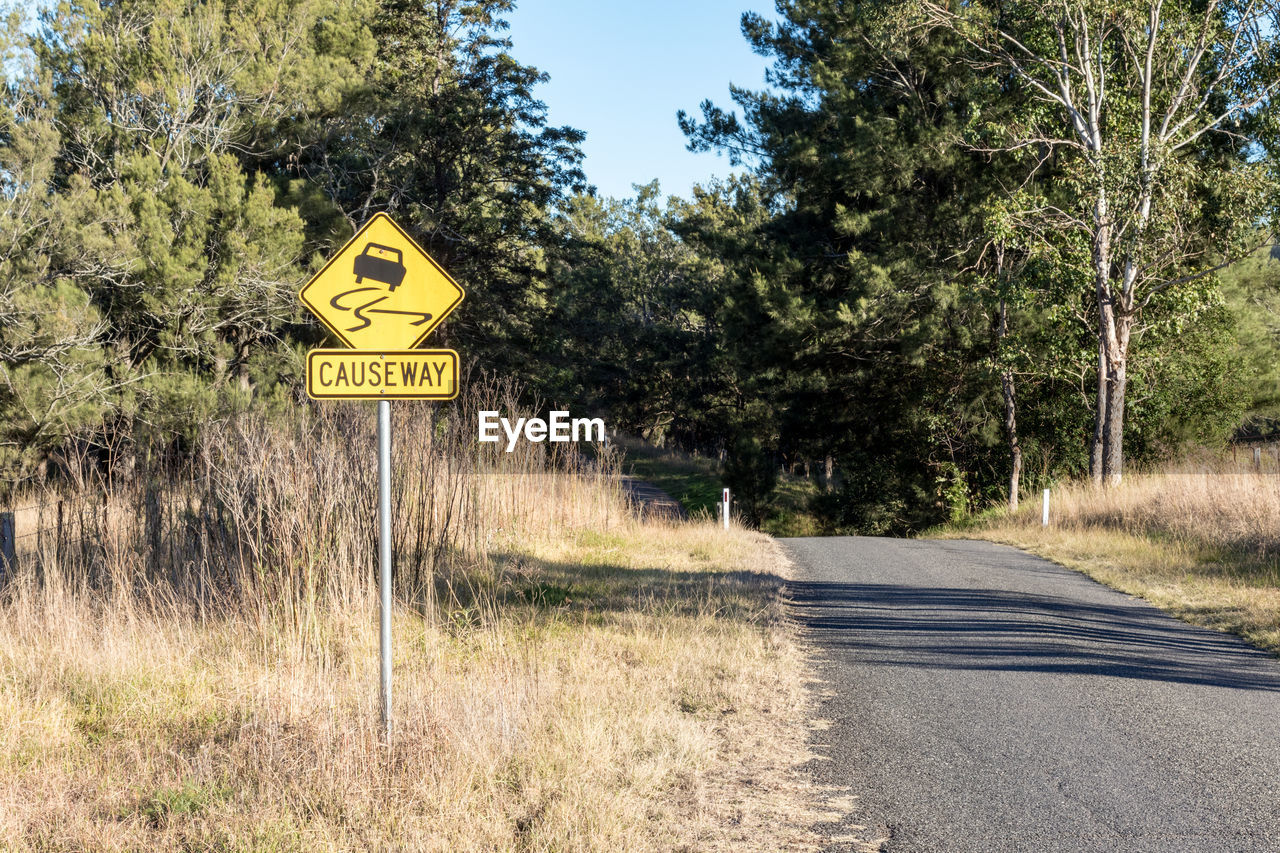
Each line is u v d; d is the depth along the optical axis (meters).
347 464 8.80
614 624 8.52
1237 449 24.77
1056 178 23.28
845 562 14.57
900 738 5.88
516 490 14.19
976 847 4.30
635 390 62.69
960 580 12.68
